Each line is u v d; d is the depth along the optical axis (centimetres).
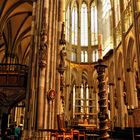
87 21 4928
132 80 3009
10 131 1744
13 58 2766
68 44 4544
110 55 3984
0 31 2347
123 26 3303
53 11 1683
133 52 3030
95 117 3819
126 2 3259
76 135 1466
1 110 1870
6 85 1897
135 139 1325
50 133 1304
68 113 3931
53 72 1541
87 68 4544
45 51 1418
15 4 2330
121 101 3328
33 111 1383
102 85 589
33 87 1449
